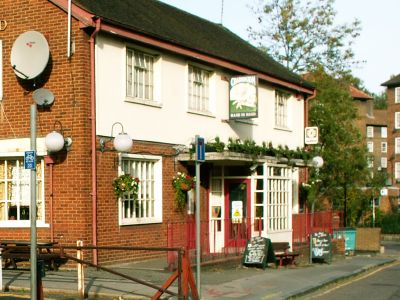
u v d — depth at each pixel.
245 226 16.91
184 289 9.93
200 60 18.38
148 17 18.17
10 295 11.20
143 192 16.36
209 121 18.98
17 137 15.12
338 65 37.66
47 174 14.80
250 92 18.98
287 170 20.33
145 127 16.31
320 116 30.33
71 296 11.32
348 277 15.41
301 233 20.80
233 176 19.17
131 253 15.63
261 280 13.69
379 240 25.39
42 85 14.87
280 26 38.03
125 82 15.65
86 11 14.38
